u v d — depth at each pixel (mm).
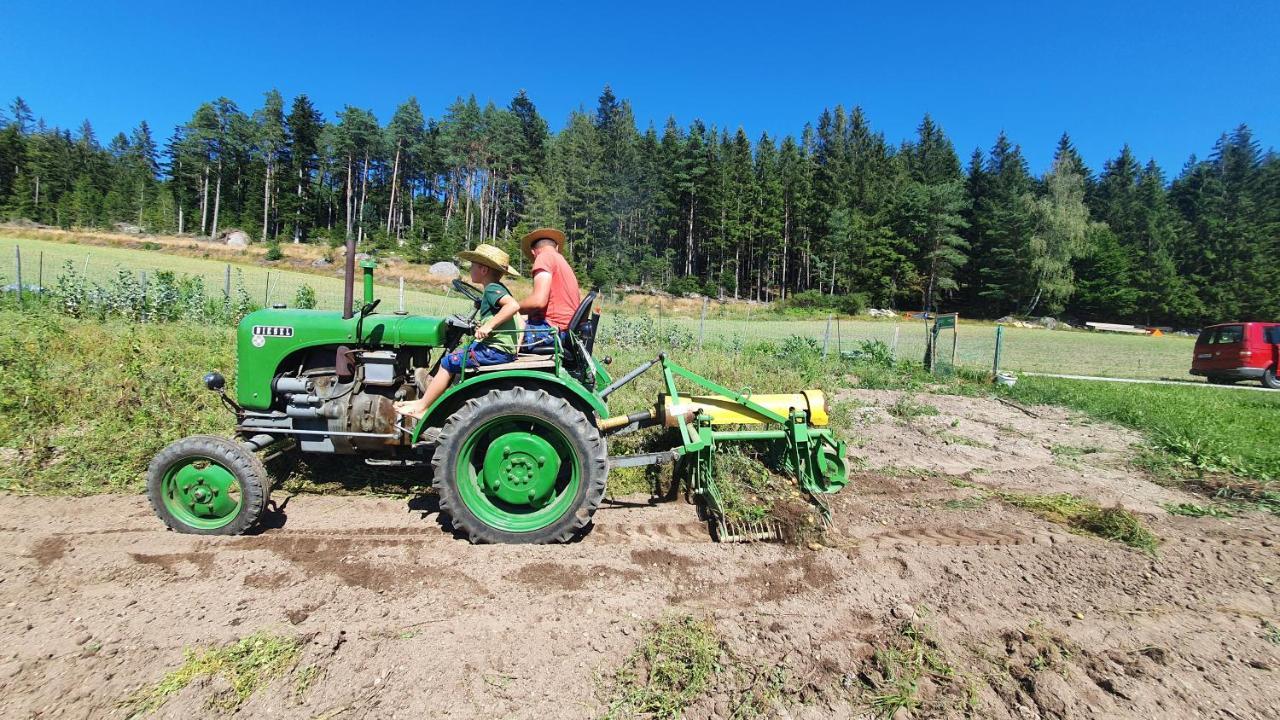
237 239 58438
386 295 26812
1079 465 5844
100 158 88750
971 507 4504
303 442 3793
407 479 4402
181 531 3447
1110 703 2340
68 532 3396
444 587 3000
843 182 68250
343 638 2518
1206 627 2916
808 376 9578
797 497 4102
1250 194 64312
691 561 3404
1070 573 3432
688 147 63469
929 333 12727
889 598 3078
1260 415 8594
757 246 62875
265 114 69625
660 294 57750
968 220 62625
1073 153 78938
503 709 2182
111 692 2158
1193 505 4746
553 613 2791
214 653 2377
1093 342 31531
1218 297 56469
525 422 3592
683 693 2295
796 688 2357
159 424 4785
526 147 69875
